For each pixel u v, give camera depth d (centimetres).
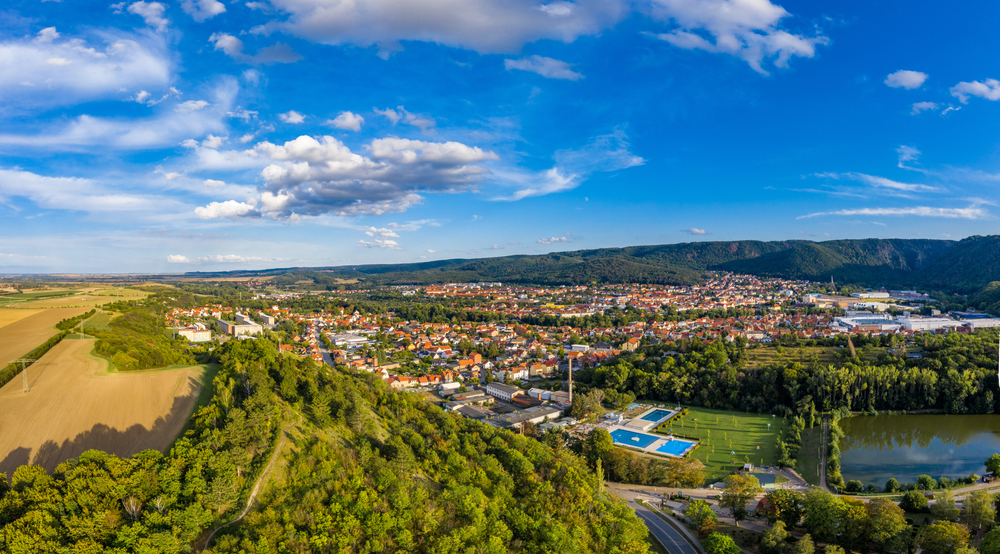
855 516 12225
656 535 13488
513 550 10988
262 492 10106
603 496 14200
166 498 8875
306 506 9912
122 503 8681
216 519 9162
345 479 11062
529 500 13088
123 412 12556
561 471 15150
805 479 17262
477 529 10881
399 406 17538
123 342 19000
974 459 19062
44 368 15375
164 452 10888
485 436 16750
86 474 8875
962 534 11438
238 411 11562
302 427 12975
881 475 17688
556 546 10888
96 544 7806
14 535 7494
